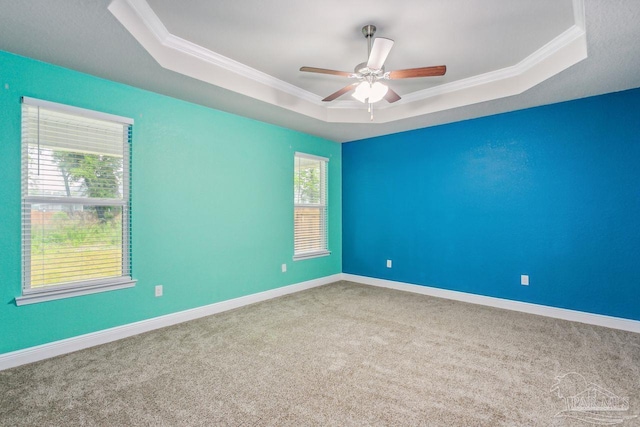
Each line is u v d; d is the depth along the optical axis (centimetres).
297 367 229
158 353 252
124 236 290
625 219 306
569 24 238
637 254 300
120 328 283
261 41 262
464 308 374
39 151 243
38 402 186
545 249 349
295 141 459
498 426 166
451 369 227
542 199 351
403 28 242
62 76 251
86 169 267
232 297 376
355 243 527
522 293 364
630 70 260
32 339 238
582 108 326
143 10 215
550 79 278
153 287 307
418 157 452
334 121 413
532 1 210
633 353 251
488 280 389
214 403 186
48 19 188
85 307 264
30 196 240
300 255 463
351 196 532
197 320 331
